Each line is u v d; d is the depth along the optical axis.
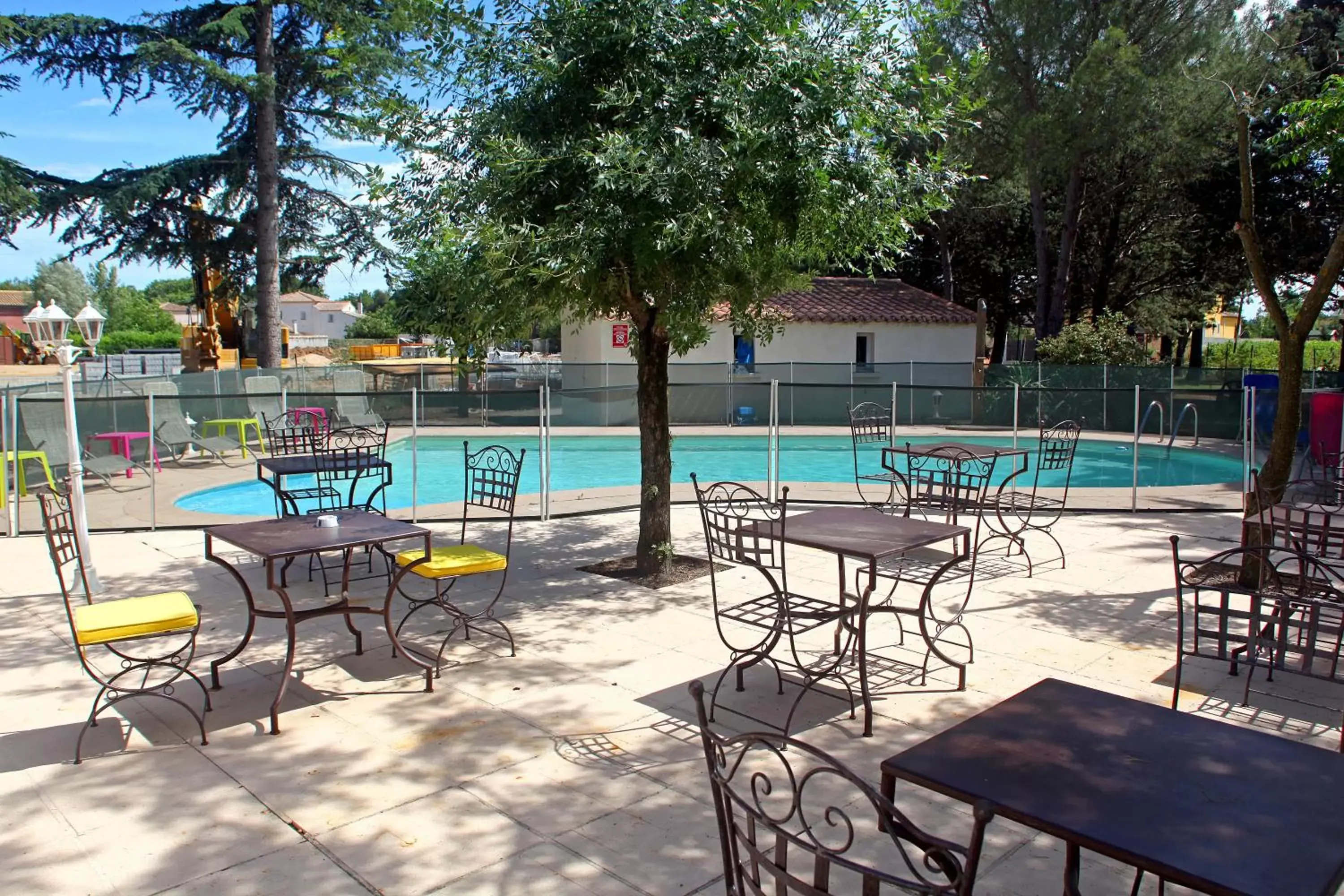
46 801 3.84
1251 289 27.77
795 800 2.13
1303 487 8.20
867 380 22.59
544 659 5.58
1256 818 2.09
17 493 9.56
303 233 23.02
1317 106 6.92
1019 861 3.37
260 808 3.78
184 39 19.86
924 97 6.89
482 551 5.71
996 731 2.57
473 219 6.34
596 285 6.27
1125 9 20.31
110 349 49.88
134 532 9.66
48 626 6.33
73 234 20.42
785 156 6.09
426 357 46.78
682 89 6.24
